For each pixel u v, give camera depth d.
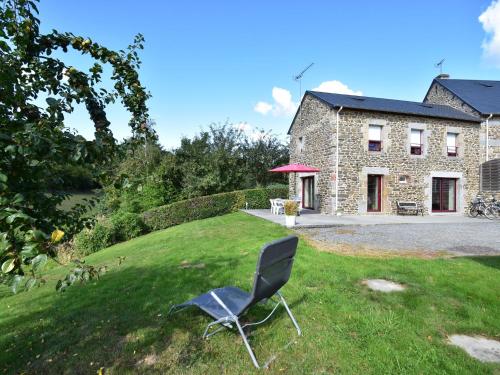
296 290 3.66
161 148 18.14
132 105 2.21
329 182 12.34
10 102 1.59
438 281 3.87
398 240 6.66
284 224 8.72
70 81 1.87
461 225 9.26
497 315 3.00
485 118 13.34
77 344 2.73
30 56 1.85
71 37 1.96
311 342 2.58
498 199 13.06
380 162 12.45
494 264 4.59
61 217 1.79
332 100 12.71
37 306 3.93
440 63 16.70
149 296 3.70
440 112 13.45
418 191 12.84
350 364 2.29
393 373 2.18
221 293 2.96
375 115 12.43
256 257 5.16
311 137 14.07
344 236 7.15
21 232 1.30
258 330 2.79
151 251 6.65
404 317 2.95
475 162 13.46
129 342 2.69
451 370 2.20
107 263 6.14
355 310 3.12
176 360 2.41
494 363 2.28
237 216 11.35
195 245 6.55
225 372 2.25
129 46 2.15
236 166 17.78
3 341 2.92
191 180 15.21
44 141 1.38
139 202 13.34
